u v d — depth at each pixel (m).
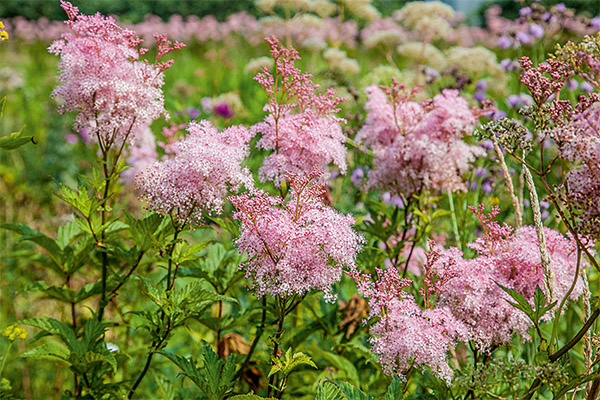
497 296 2.65
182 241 2.88
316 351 3.26
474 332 2.65
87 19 3.02
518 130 2.40
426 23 6.98
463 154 3.68
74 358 2.95
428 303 2.66
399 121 3.79
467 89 5.86
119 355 3.38
